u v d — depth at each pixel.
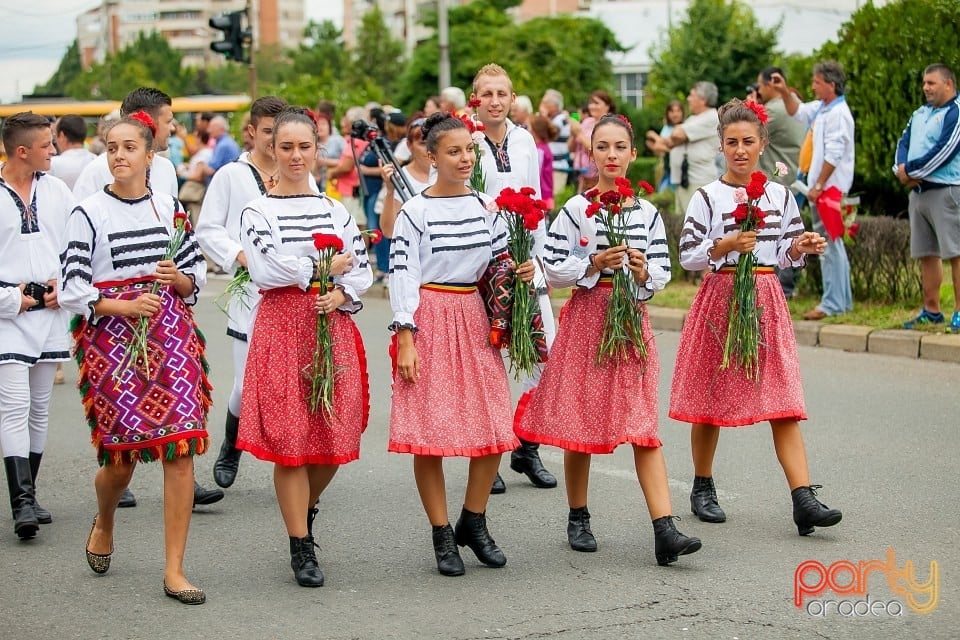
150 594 5.48
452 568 5.64
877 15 14.65
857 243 11.62
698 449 6.41
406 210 5.59
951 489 6.75
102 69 81.81
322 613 5.20
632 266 5.71
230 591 5.51
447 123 5.59
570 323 5.95
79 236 5.45
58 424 9.07
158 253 5.58
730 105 6.38
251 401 5.52
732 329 6.11
